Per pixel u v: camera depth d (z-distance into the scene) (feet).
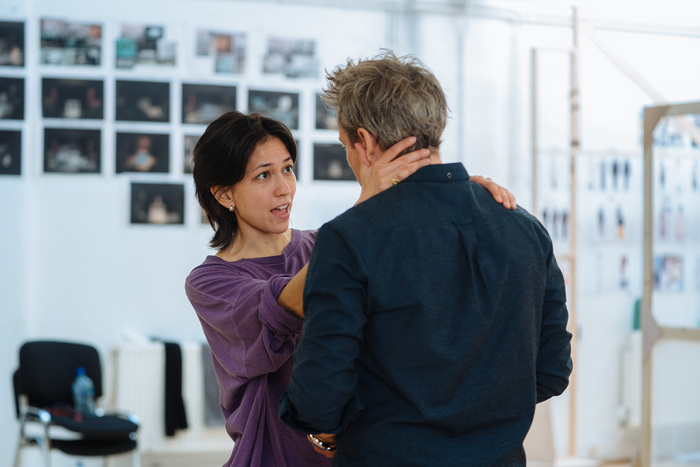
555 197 17.51
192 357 15.70
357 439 4.45
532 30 17.48
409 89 4.44
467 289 4.33
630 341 18.08
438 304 4.28
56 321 15.74
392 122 4.43
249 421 5.44
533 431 16.40
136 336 15.83
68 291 15.79
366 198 4.50
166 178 16.15
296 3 16.58
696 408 11.46
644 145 11.70
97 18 15.79
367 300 4.24
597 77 18.06
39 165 15.58
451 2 16.96
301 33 16.60
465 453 4.35
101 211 15.90
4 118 15.39
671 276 18.01
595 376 18.03
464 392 4.35
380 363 4.31
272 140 5.74
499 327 4.43
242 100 16.37
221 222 6.07
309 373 4.20
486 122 17.11
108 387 15.84
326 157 16.76
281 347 5.18
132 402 15.25
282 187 5.71
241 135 5.61
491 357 4.41
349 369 4.22
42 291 15.69
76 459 15.83
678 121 17.69
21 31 15.47
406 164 4.44
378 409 4.36
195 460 15.97
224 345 5.59
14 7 15.42
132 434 14.03
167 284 16.22
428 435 4.33
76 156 15.76
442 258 4.31
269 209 5.73
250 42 16.39
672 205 18.11
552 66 17.54
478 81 17.07
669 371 11.77
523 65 17.43
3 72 15.40
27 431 15.64
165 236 16.21
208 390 15.67
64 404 14.42
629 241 18.25
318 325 4.22
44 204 15.66
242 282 5.51
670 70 18.37
